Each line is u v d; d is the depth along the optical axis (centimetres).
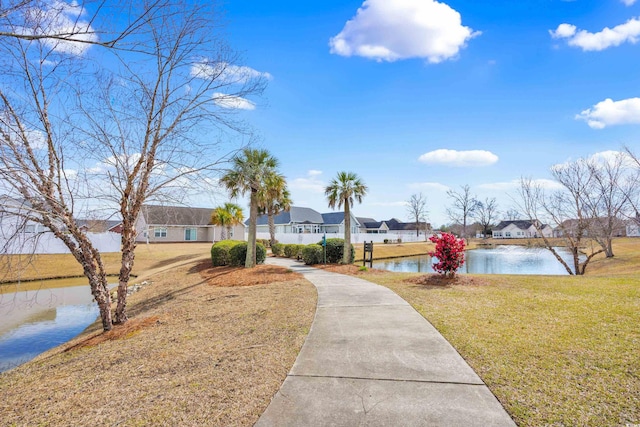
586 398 341
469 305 732
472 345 491
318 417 321
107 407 377
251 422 319
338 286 1030
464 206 4881
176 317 812
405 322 620
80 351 643
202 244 3519
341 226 5075
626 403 330
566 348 469
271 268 1495
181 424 326
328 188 1692
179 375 448
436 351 474
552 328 558
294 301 835
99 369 514
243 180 1455
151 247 2917
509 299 780
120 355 571
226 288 1152
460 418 312
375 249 3597
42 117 651
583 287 898
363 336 548
